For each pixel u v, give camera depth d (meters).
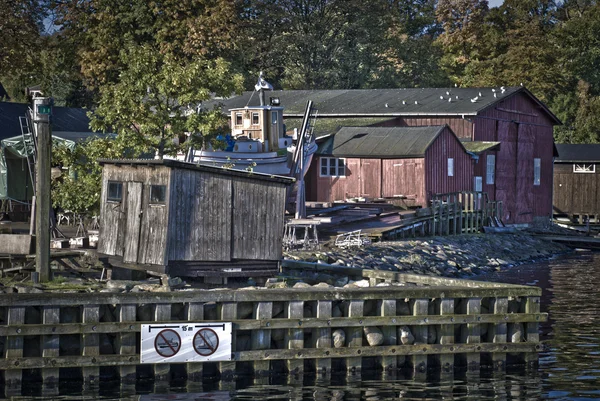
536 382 23.86
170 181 26.42
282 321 23.31
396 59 105.25
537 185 74.44
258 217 27.78
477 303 24.62
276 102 53.25
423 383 23.66
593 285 42.22
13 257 28.06
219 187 27.22
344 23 99.06
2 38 62.44
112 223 28.09
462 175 61.69
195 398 21.83
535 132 74.12
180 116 38.84
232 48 73.50
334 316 23.94
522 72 101.56
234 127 53.09
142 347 22.56
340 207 53.94
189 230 26.78
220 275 27.16
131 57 39.00
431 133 58.56
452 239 53.41
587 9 118.62
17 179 48.06
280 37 93.88
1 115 52.44
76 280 26.12
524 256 55.41
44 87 73.38
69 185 36.38
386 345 24.09
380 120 65.25
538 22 107.62
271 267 28.06
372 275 29.83
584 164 83.75
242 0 91.00
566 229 74.19
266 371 23.47
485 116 66.56
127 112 38.38
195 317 22.88
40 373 22.81
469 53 110.44
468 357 24.78
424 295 24.19
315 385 23.19
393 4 118.44
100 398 21.73
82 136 47.91
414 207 56.81
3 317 22.08
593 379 24.14
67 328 22.08
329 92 73.25
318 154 60.00
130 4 66.69
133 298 22.47
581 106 103.62
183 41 65.81
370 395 22.45
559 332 30.23
